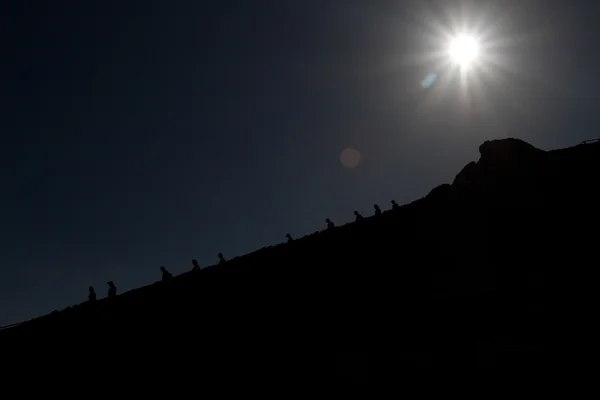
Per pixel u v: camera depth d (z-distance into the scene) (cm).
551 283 2634
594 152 3900
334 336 2691
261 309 3122
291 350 2664
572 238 3025
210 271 3712
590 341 2130
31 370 2858
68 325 3241
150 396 2545
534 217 3362
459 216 3625
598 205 3266
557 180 3706
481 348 2247
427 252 3297
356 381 2277
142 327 3139
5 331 3309
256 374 2542
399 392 2134
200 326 3067
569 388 1922
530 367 2056
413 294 2866
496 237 3272
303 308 3030
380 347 2473
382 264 3275
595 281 2558
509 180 3884
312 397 2269
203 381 2581
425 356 2302
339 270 3338
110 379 2717
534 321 2366
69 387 2694
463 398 2012
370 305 2877
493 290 2675
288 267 3525
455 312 2597
